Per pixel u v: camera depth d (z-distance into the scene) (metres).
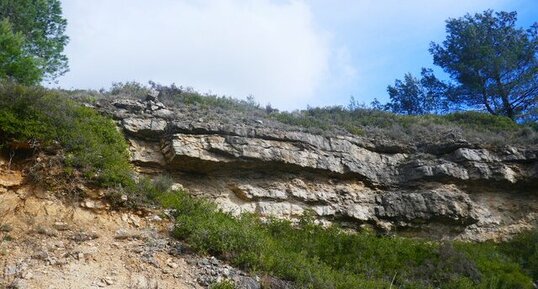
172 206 13.28
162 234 12.10
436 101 33.94
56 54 22.02
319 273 11.95
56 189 12.28
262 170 16.27
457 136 19.45
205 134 15.87
